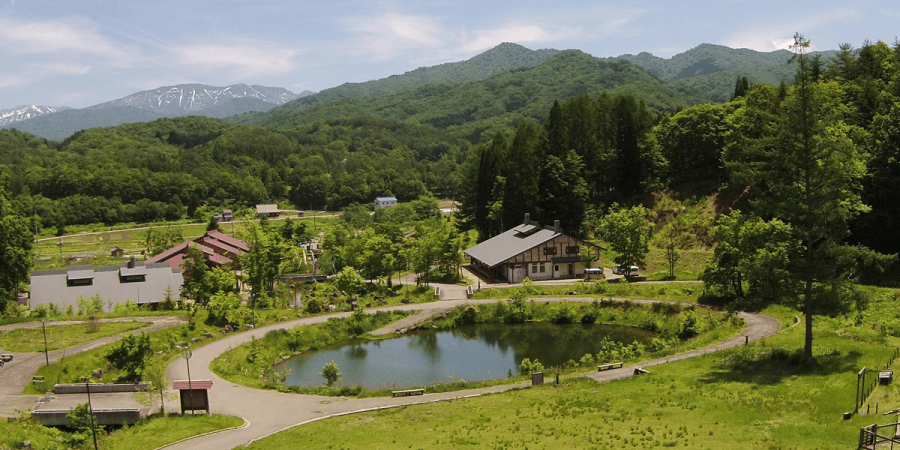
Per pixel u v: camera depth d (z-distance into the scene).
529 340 76.00
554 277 103.62
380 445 39.69
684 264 100.12
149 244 181.75
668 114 157.12
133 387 51.44
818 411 38.22
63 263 155.12
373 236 119.50
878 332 54.66
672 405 43.03
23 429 42.94
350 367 66.75
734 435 36.16
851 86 93.81
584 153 135.25
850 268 50.16
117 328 72.44
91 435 42.59
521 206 125.38
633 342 67.38
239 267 126.69
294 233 180.50
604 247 116.38
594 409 44.06
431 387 53.44
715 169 122.19
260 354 67.56
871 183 77.94
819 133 46.41
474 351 72.12
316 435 42.19
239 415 47.22
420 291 96.38
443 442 39.50
